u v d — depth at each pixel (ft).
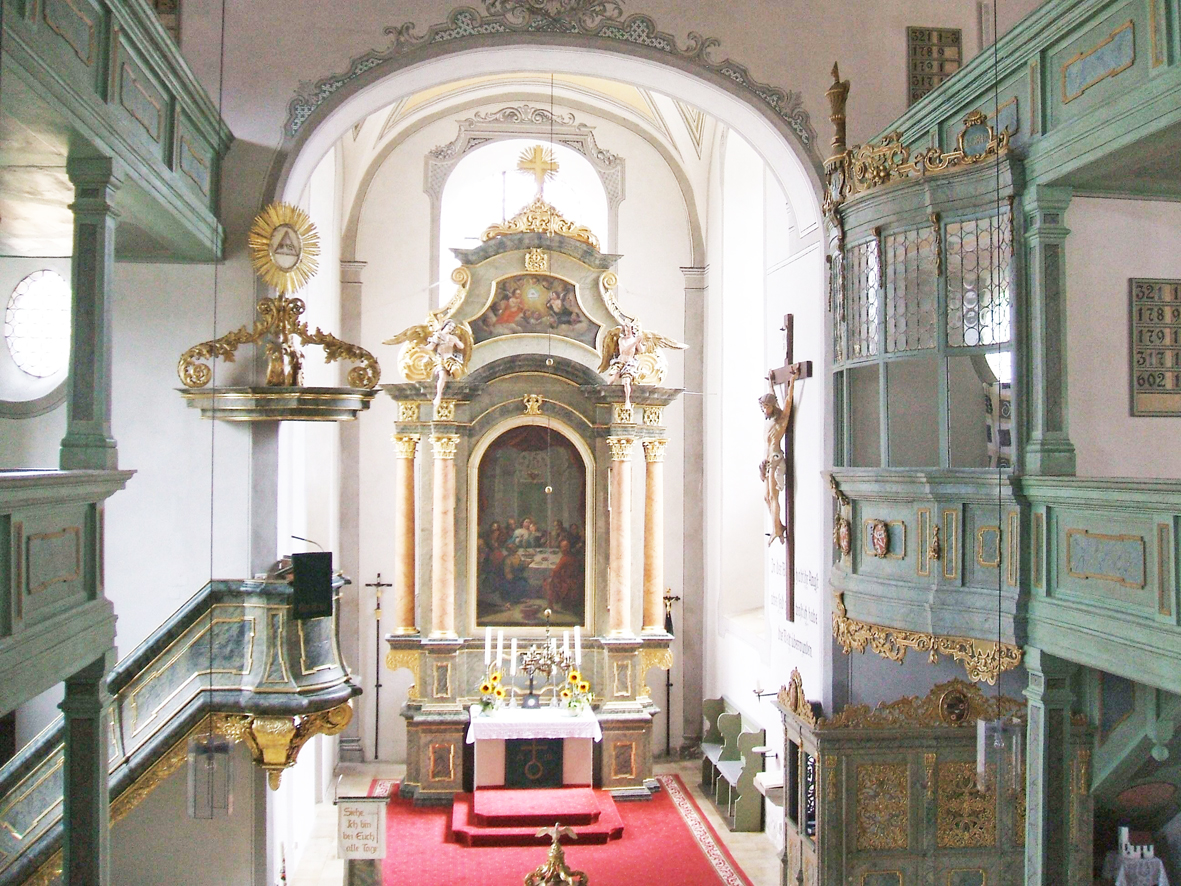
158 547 34.73
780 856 41.83
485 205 58.49
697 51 36.09
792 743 36.88
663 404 52.95
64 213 29.07
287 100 35.04
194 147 31.24
